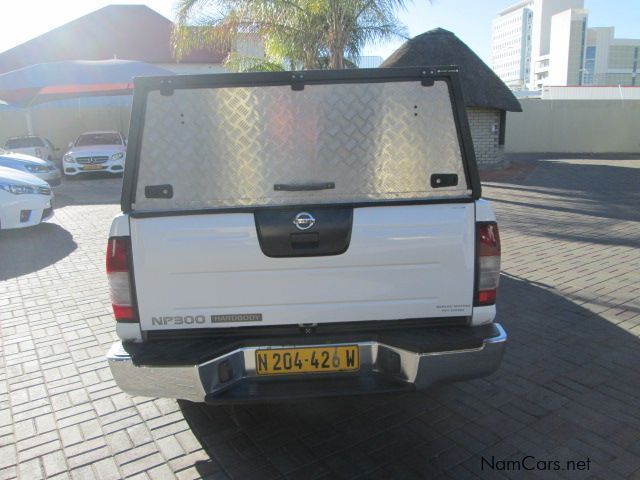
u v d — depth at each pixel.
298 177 3.02
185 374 2.78
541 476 2.87
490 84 17.05
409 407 3.57
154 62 23.91
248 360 2.91
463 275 2.91
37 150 18.72
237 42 12.21
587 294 5.57
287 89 2.98
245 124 2.99
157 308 2.90
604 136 24.83
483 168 17.62
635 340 4.47
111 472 3.01
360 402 3.64
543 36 145.62
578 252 7.26
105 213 11.14
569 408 3.51
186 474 2.97
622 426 3.29
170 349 2.84
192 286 2.88
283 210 2.85
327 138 3.01
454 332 2.92
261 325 2.94
